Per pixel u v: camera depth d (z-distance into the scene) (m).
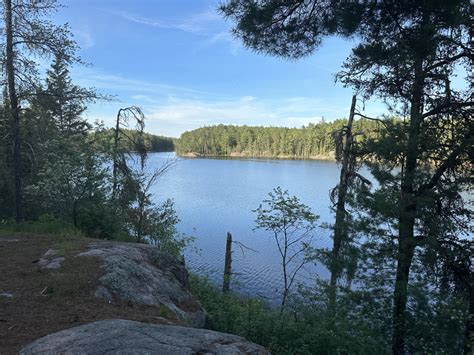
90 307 4.46
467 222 10.18
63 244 6.45
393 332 9.28
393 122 10.48
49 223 10.17
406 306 9.53
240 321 7.15
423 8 7.73
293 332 7.15
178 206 41.34
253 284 17.44
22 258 5.86
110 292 4.89
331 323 8.02
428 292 9.68
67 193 10.74
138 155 15.58
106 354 2.93
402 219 9.62
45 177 11.35
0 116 15.24
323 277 18.59
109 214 11.30
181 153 165.12
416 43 8.30
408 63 8.96
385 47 8.62
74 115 22.64
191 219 34.22
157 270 6.21
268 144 166.88
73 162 10.62
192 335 3.47
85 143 11.11
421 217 9.79
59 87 14.88
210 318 6.25
